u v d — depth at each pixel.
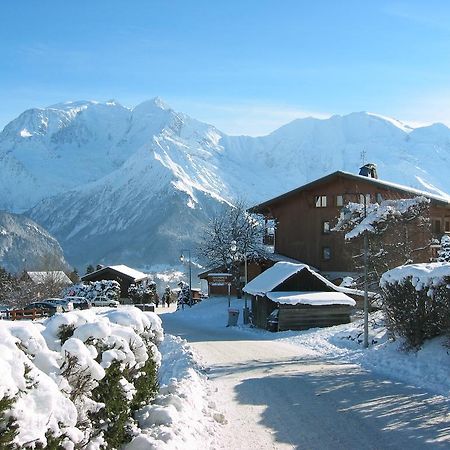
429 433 10.59
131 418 8.60
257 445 9.88
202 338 31.62
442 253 38.59
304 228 57.97
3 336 5.60
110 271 82.25
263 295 37.59
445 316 17.28
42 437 5.17
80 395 6.65
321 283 37.59
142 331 9.59
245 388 15.15
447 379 15.30
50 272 82.31
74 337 7.28
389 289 19.89
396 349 19.70
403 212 30.12
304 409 12.61
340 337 27.02
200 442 9.20
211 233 68.88
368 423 11.35
